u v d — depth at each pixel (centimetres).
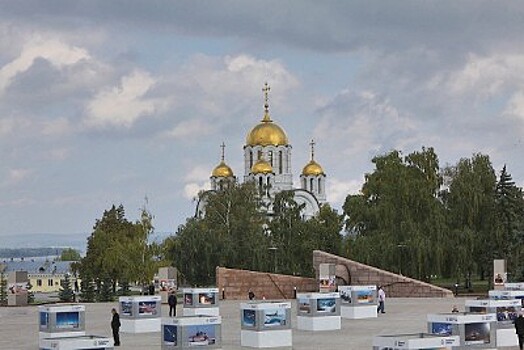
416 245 9700
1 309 8088
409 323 5838
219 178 18138
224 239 11944
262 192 14562
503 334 4422
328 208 14488
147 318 5616
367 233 10394
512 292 5006
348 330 5434
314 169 18875
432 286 8256
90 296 10100
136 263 11375
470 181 10050
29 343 5122
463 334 3603
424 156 10869
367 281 8494
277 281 8794
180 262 11800
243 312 4619
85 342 3069
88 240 12500
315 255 8775
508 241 9750
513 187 9988
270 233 13188
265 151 18025
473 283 11588
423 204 10244
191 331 3859
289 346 4572
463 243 9731
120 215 13438
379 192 10556
